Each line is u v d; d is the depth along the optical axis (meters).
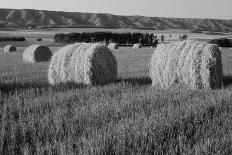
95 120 7.57
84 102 9.62
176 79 12.45
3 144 6.39
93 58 13.27
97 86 12.62
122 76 16.11
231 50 48.47
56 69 13.85
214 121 7.41
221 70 12.77
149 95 10.28
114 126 7.05
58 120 7.55
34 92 11.10
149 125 6.93
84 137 6.32
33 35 105.81
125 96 10.06
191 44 12.41
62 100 9.73
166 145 6.10
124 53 40.38
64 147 5.89
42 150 5.82
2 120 7.54
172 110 8.24
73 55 13.61
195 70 12.06
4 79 14.31
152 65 13.08
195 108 8.35
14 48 44.03
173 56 12.48
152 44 86.62
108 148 5.94
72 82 13.45
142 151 5.86
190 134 6.78
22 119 7.68
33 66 21.45
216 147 5.98
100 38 86.88
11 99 9.88
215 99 9.59
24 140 6.49
